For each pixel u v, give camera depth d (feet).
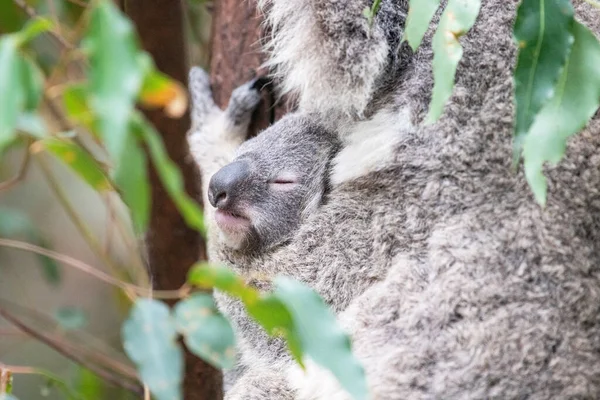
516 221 16.35
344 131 19.16
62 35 17.17
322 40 18.12
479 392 15.34
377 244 18.02
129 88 10.10
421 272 16.89
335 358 11.28
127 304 25.86
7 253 37.40
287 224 19.27
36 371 16.84
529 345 15.44
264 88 22.02
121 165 10.84
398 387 15.78
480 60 17.28
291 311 11.27
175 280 20.52
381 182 18.04
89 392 23.11
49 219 37.09
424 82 17.87
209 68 24.44
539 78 12.62
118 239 34.71
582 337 15.57
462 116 17.28
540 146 12.57
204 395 19.63
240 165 19.49
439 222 17.20
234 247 19.83
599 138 16.20
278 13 19.12
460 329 15.84
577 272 15.89
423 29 13.14
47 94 12.55
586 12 16.84
